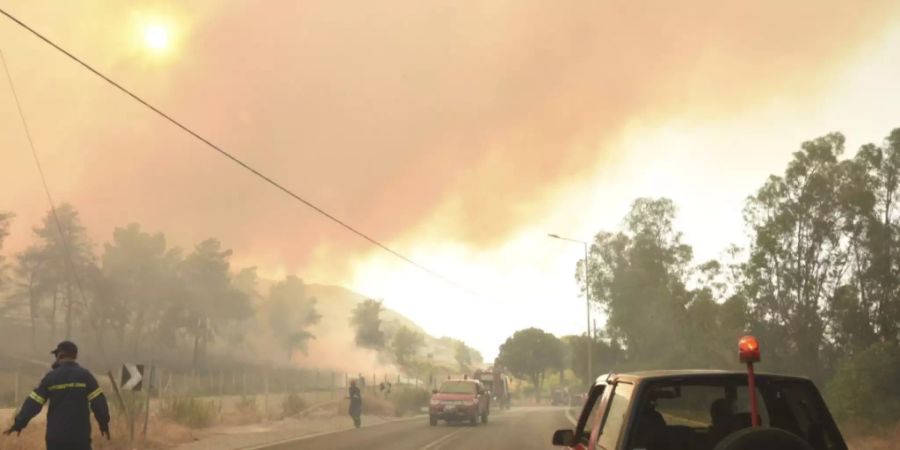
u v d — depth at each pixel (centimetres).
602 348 5922
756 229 3422
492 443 2188
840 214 3294
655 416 545
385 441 2256
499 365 13025
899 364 2667
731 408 570
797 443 424
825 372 3288
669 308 4712
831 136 3341
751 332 3444
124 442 1905
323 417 3403
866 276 3209
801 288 3347
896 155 3206
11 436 1734
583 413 661
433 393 3322
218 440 2236
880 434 2475
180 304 9644
